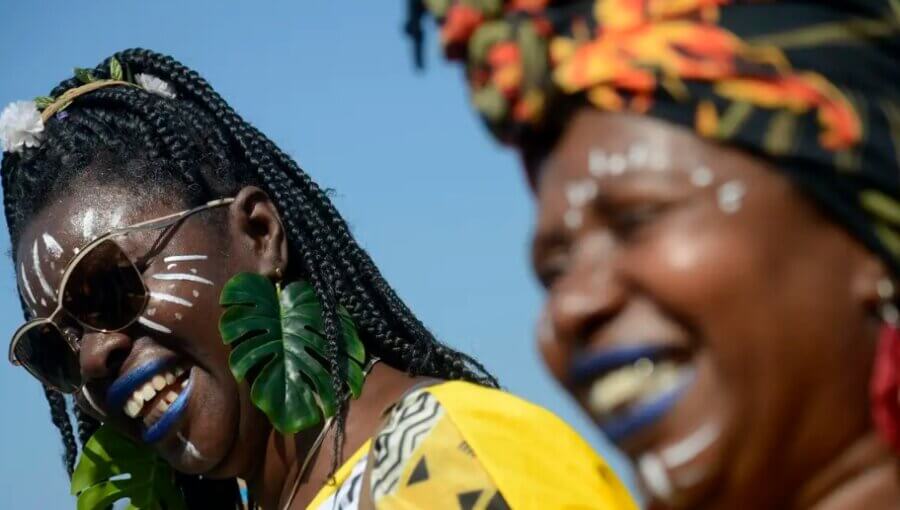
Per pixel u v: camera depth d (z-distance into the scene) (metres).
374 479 3.32
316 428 3.75
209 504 4.43
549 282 1.64
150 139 3.99
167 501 4.40
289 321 3.82
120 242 3.84
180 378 3.82
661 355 1.49
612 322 1.52
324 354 3.78
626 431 1.51
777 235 1.49
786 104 1.50
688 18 1.56
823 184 1.49
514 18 1.63
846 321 1.49
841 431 1.48
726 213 1.49
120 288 3.82
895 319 1.50
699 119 1.51
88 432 4.44
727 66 1.51
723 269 1.47
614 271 1.52
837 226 1.50
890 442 1.47
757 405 1.46
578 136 1.59
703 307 1.46
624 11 1.58
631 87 1.54
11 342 3.95
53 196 3.97
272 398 3.71
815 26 1.55
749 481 1.47
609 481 3.49
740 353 1.46
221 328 3.75
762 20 1.55
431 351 3.92
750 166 1.50
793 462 1.48
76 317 3.85
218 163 4.00
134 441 4.23
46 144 4.05
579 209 1.56
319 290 3.86
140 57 4.21
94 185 3.94
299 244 3.93
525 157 1.70
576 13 1.61
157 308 3.79
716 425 1.46
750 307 1.46
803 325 1.47
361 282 3.91
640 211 1.52
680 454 1.48
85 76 4.25
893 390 1.48
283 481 3.80
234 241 3.92
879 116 1.53
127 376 3.81
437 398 3.40
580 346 1.53
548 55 1.60
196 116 4.05
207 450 3.80
